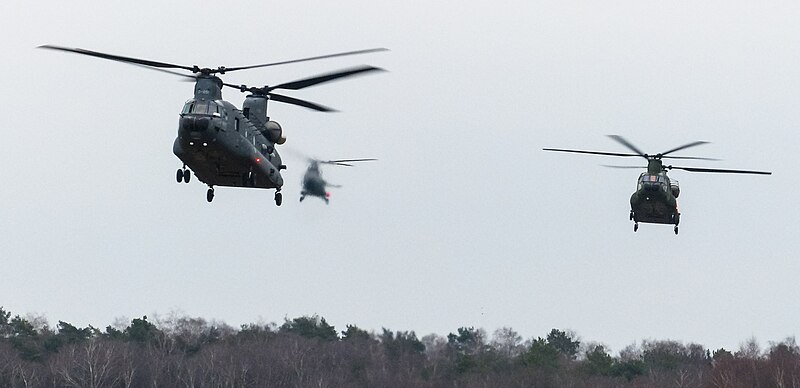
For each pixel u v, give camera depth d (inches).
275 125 7303.2
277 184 7470.5
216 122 6648.6
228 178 7111.2
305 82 7037.4
